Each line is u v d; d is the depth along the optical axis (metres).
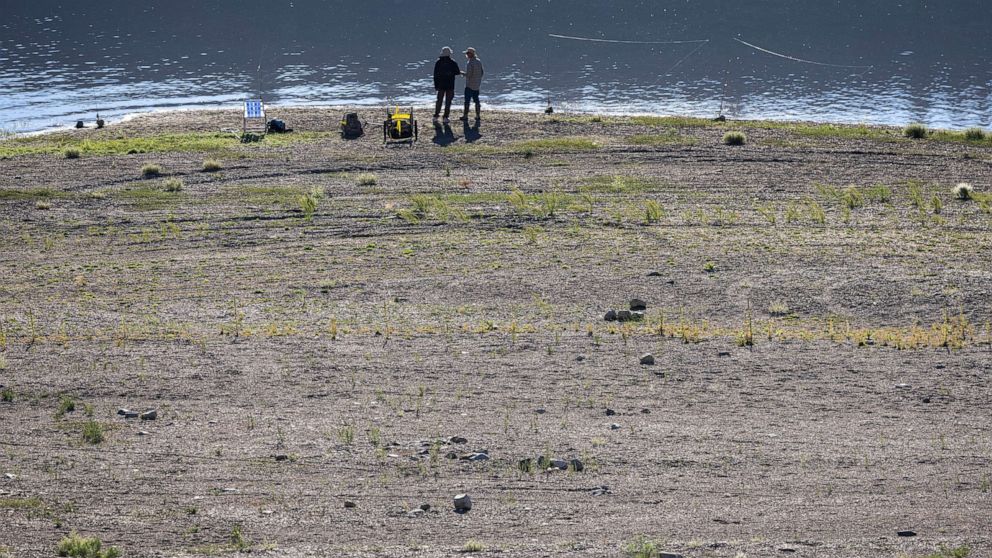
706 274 80.75
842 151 131.75
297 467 46.03
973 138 141.00
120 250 89.94
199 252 89.06
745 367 60.19
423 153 131.00
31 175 119.19
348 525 40.28
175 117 165.88
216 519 40.69
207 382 57.47
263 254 88.06
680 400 55.00
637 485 44.34
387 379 58.12
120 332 66.94
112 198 108.38
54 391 55.88
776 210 103.69
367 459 46.91
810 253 86.75
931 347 63.56
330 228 96.50
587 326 67.88
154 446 48.34
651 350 63.16
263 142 138.38
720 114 169.62
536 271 81.81
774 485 44.62
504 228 96.12
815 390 56.59
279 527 40.00
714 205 105.69
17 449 47.91
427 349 63.41
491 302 74.06
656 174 119.94
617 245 89.69
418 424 51.31
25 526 39.69
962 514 41.75
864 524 40.75
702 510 42.03
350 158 127.56
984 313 70.50
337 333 66.75
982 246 89.19
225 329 67.50
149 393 55.75
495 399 54.97
